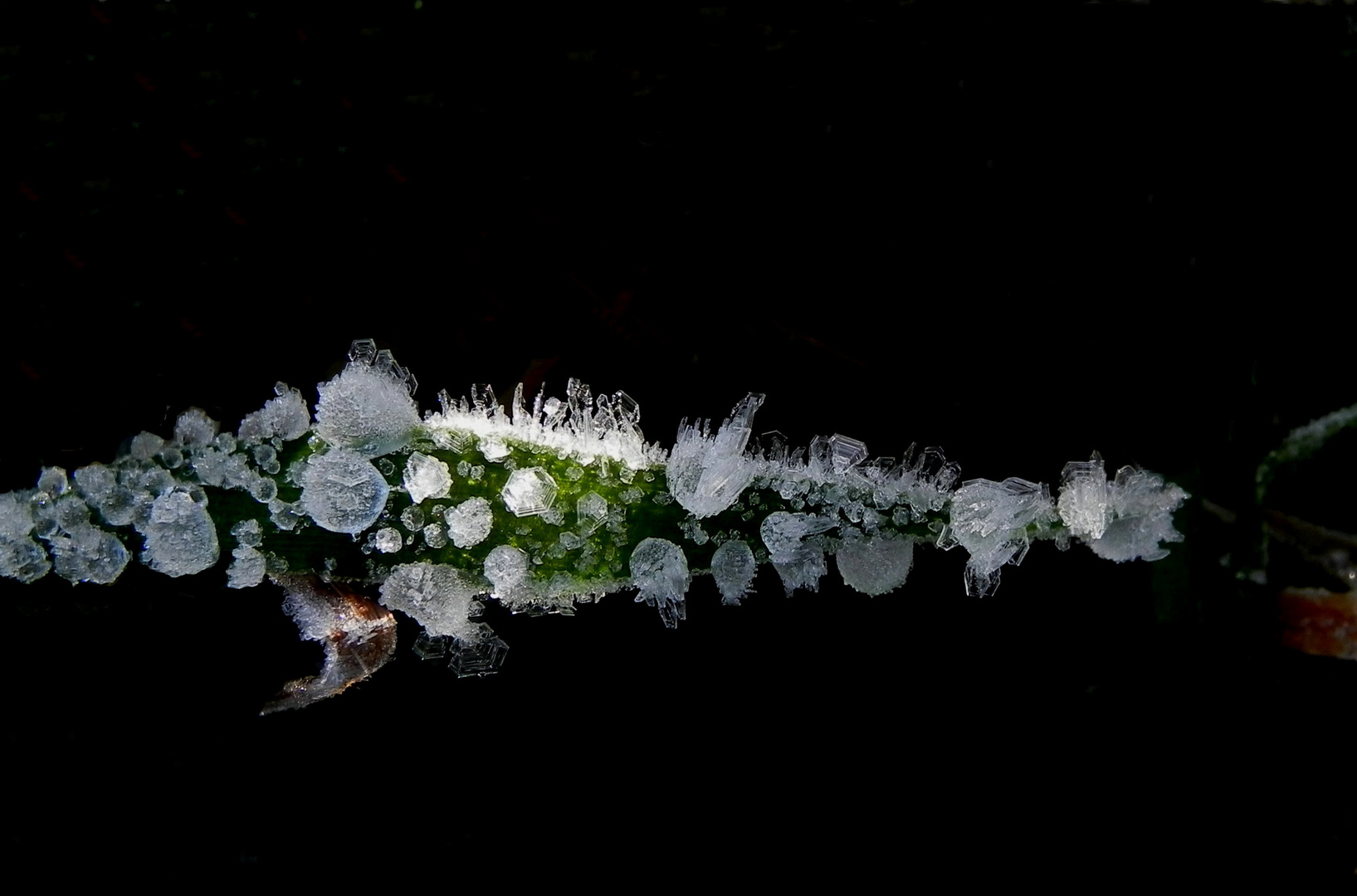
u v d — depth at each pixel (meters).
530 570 0.05
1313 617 0.05
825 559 0.05
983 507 0.05
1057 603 0.05
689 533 0.05
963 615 0.05
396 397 0.05
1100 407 0.05
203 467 0.05
